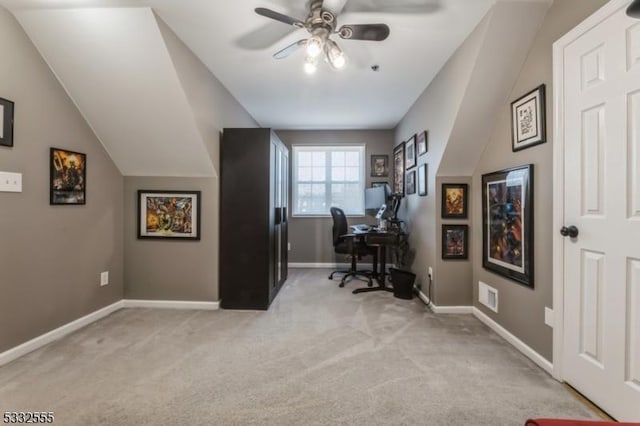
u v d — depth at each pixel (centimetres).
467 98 241
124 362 199
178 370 190
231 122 347
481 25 211
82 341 231
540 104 197
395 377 183
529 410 155
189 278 309
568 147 174
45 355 208
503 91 235
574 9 170
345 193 520
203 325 264
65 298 244
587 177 162
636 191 137
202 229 308
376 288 372
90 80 236
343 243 421
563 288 178
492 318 259
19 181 207
